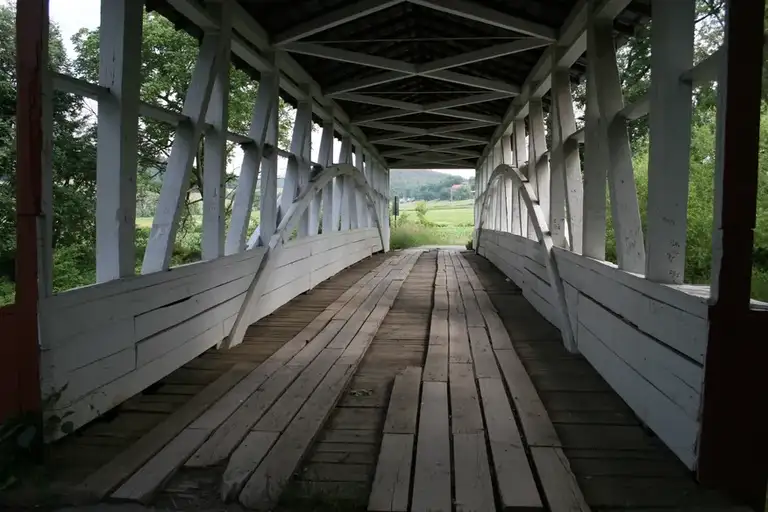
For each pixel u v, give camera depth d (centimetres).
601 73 360
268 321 507
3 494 202
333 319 514
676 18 253
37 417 224
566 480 207
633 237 318
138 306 296
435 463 221
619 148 336
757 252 325
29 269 224
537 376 346
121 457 228
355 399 305
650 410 255
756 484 203
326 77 691
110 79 279
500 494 197
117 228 283
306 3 464
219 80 393
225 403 290
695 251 421
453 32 596
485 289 716
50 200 232
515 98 750
